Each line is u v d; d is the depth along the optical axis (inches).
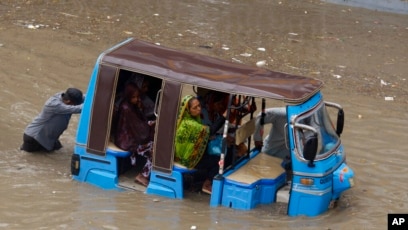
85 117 615.8
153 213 565.6
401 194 648.4
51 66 941.8
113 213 561.3
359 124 826.2
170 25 1174.3
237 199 582.6
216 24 1207.6
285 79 611.8
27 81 887.7
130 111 611.8
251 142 709.9
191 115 587.8
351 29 1255.5
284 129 636.7
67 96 676.7
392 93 946.1
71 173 641.6
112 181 615.8
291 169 629.9
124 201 588.4
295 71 993.5
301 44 1135.6
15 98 834.8
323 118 601.6
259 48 1088.8
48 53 983.0
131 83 615.2
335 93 923.4
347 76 1002.1
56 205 573.0
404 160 734.5
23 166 661.3
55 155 698.2
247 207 580.4
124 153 612.4
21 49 986.7
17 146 709.3
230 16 1270.9
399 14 1401.3
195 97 591.5
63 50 998.4
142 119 623.5
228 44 1095.0
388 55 1119.6
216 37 1128.2
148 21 1187.9
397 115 862.5
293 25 1249.4
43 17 1153.4
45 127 683.4
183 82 579.2
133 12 1240.2
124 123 613.0
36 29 1079.0
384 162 727.1
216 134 605.6
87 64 960.3
